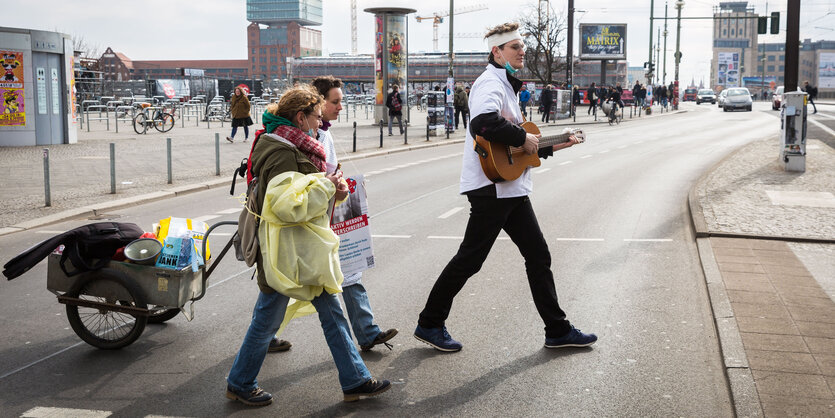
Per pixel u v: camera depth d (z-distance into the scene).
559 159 20.11
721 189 12.84
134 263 5.23
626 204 12.15
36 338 5.62
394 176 16.30
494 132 4.71
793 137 15.05
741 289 6.49
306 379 4.76
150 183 14.51
